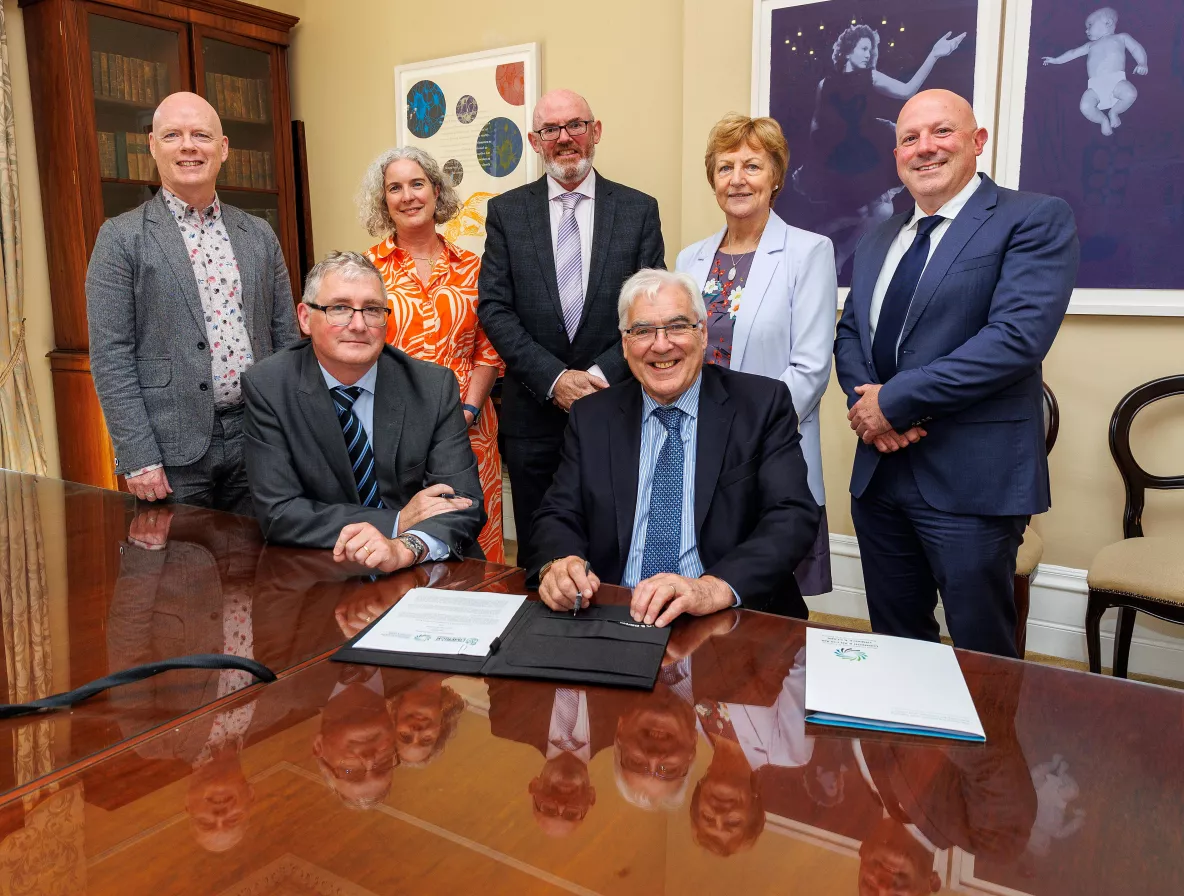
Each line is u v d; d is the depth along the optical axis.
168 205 2.46
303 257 4.80
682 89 3.66
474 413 2.90
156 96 4.05
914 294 2.11
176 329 2.43
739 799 0.89
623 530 1.84
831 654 1.24
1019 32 2.87
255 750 0.99
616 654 1.24
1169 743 0.99
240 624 1.36
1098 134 2.81
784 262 2.39
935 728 1.02
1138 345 2.88
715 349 2.45
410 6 4.32
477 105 4.15
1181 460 2.85
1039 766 0.95
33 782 0.93
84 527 1.92
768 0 3.26
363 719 1.06
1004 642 2.18
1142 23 2.69
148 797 0.90
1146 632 3.00
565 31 3.91
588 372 2.65
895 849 0.81
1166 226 2.75
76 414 4.00
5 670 1.20
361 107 4.56
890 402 2.03
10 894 0.75
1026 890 0.75
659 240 2.85
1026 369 1.97
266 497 1.82
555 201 2.84
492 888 0.76
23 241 3.92
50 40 3.74
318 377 1.88
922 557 2.28
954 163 2.04
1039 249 1.97
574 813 0.87
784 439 1.84
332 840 0.82
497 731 1.03
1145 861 0.79
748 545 1.64
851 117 3.21
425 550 1.67
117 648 1.28
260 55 4.47
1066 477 3.05
